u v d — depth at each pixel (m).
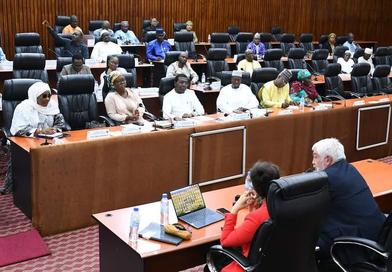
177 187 4.96
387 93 9.10
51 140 4.44
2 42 11.91
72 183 4.31
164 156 4.80
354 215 3.06
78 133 4.73
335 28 17.58
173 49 11.32
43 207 4.22
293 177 2.42
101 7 13.06
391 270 2.79
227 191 3.64
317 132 6.11
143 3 13.65
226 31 15.24
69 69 7.55
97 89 7.07
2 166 6.07
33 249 4.01
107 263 3.08
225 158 5.30
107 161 4.45
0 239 4.15
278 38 15.37
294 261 2.50
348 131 6.49
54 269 3.77
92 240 4.26
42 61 7.24
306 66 11.08
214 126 5.14
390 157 7.14
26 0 12.05
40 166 4.14
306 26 16.91
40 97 4.96
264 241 2.39
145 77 10.29
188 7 14.42
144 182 4.71
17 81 5.49
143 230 2.95
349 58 11.86
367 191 3.15
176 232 2.85
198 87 8.27
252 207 2.75
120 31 12.20
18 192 4.62
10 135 5.05
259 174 2.63
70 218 4.37
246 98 6.91
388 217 2.92
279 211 2.33
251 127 5.46
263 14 15.90
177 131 4.86
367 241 2.87
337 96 7.94
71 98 5.75
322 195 2.49
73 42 10.09
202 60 10.87
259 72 7.40
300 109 6.17
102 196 4.48
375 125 6.84
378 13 18.44
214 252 2.74
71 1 12.63
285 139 5.80
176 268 2.86
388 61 12.26
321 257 3.11
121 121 5.81
